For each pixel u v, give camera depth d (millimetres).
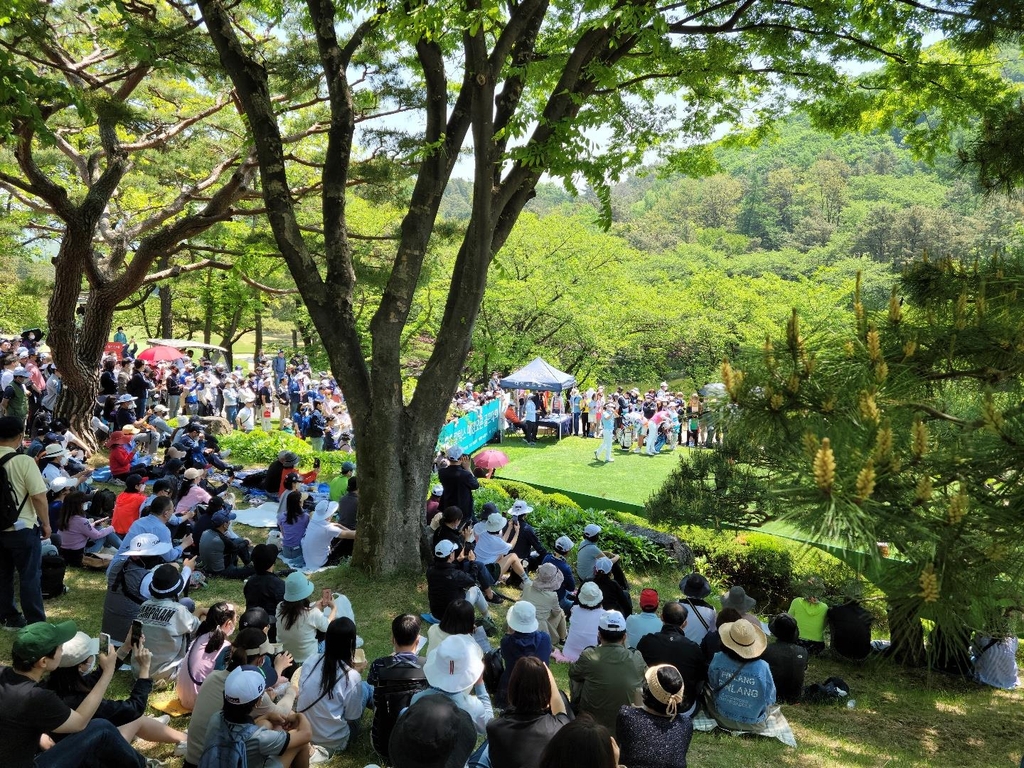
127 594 6984
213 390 21766
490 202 9391
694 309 38000
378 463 9594
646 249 86812
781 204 99000
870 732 7352
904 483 3443
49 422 14055
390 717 5195
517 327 36125
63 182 18625
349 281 9727
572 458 23828
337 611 7027
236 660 5266
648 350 41594
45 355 20969
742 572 12914
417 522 9891
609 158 9016
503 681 6148
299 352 34781
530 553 11047
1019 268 4789
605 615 5816
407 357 36625
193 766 4910
